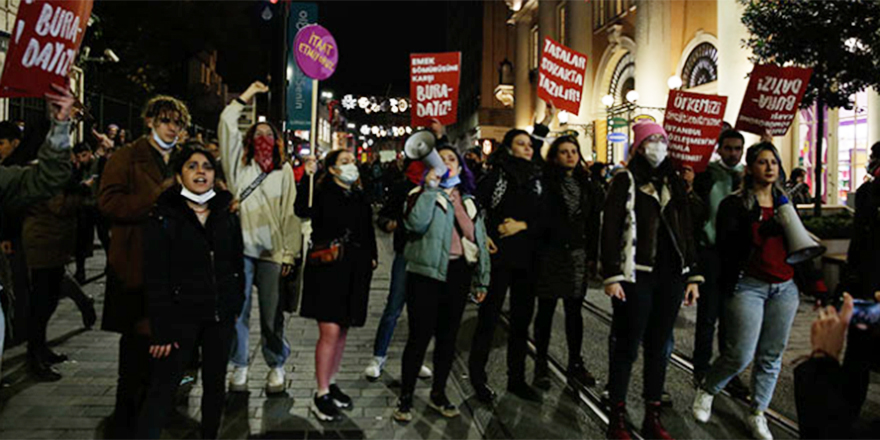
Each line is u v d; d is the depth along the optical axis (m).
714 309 5.04
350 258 4.36
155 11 22.19
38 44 3.24
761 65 6.05
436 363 4.55
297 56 5.77
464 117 56.69
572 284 5.04
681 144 5.29
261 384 5.05
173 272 3.43
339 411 4.40
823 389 2.42
